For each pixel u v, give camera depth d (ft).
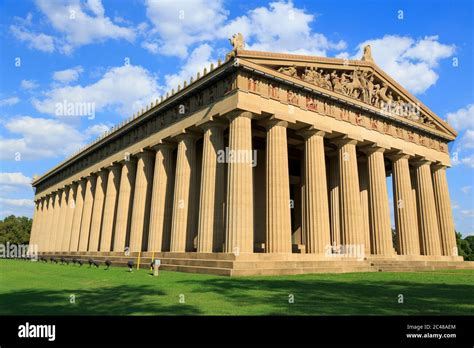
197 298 59.98
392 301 58.39
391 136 184.03
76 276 104.68
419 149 198.90
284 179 136.26
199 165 192.44
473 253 384.27
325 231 144.05
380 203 170.40
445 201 210.38
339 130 160.15
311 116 151.53
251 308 50.80
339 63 166.09
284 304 54.29
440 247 199.31
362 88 173.78
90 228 244.01
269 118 140.56
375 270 133.59
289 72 147.84
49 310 49.47
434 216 198.08
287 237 131.03
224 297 61.11
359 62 174.50
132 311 48.44
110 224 216.13
